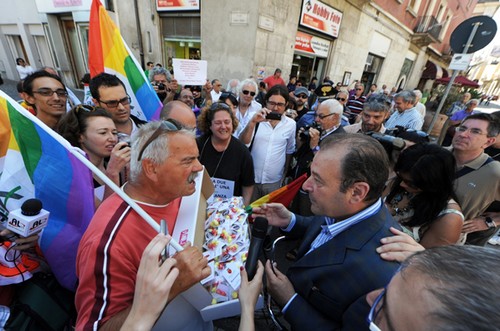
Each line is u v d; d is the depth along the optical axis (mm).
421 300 351
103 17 1975
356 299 716
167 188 795
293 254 2133
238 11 5469
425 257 396
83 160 681
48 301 1022
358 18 8453
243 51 5766
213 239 919
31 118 750
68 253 1098
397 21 10414
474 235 1759
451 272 340
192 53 6875
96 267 630
